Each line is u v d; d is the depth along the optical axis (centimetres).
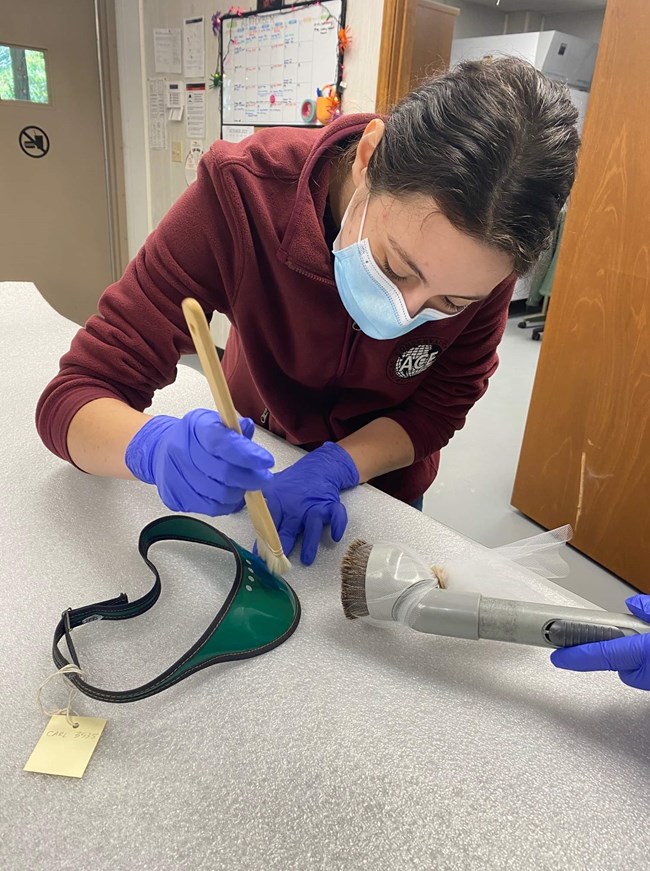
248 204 72
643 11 147
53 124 293
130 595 60
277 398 90
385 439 89
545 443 199
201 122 283
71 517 71
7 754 44
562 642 52
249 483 55
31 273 311
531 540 66
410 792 44
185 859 39
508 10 448
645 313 162
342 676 53
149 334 72
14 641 54
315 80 228
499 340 92
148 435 63
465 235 52
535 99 50
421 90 56
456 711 51
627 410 171
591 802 44
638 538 174
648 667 48
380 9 202
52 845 39
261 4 238
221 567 65
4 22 267
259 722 48
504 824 42
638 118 154
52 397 73
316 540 68
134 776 44
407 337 81
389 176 54
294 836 41
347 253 64
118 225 327
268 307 80
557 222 54
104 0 283
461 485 229
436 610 53
